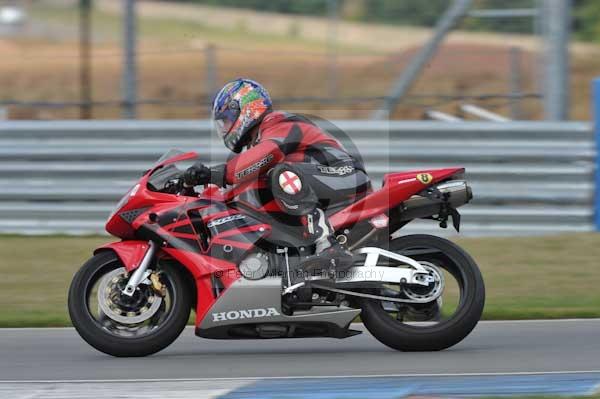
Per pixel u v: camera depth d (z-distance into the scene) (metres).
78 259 32.19
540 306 26.05
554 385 17.23
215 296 19.77
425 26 94.88
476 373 18.33
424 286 19.75
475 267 20.06
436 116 42.94
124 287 19.77
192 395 16.66
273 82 72.31
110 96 72.19
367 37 93.75
